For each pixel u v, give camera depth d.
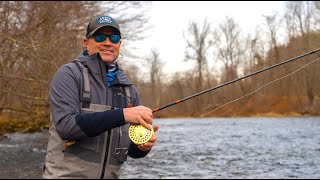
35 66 12.27
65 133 2.53
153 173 8.15
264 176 7.11
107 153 2.70
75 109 2.58
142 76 17.53
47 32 13.08
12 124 14.34
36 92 13.80
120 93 2.84
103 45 2.80
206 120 30.44
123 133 2.80
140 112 2.60
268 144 12.21
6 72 10.72
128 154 3.11
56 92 2.60
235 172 7.93
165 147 12.92
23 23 11.68
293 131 15.93
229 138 15.34
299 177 6.30
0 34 9.49
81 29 13.92
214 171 8.18
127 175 7.95
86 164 2.64
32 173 6.79
